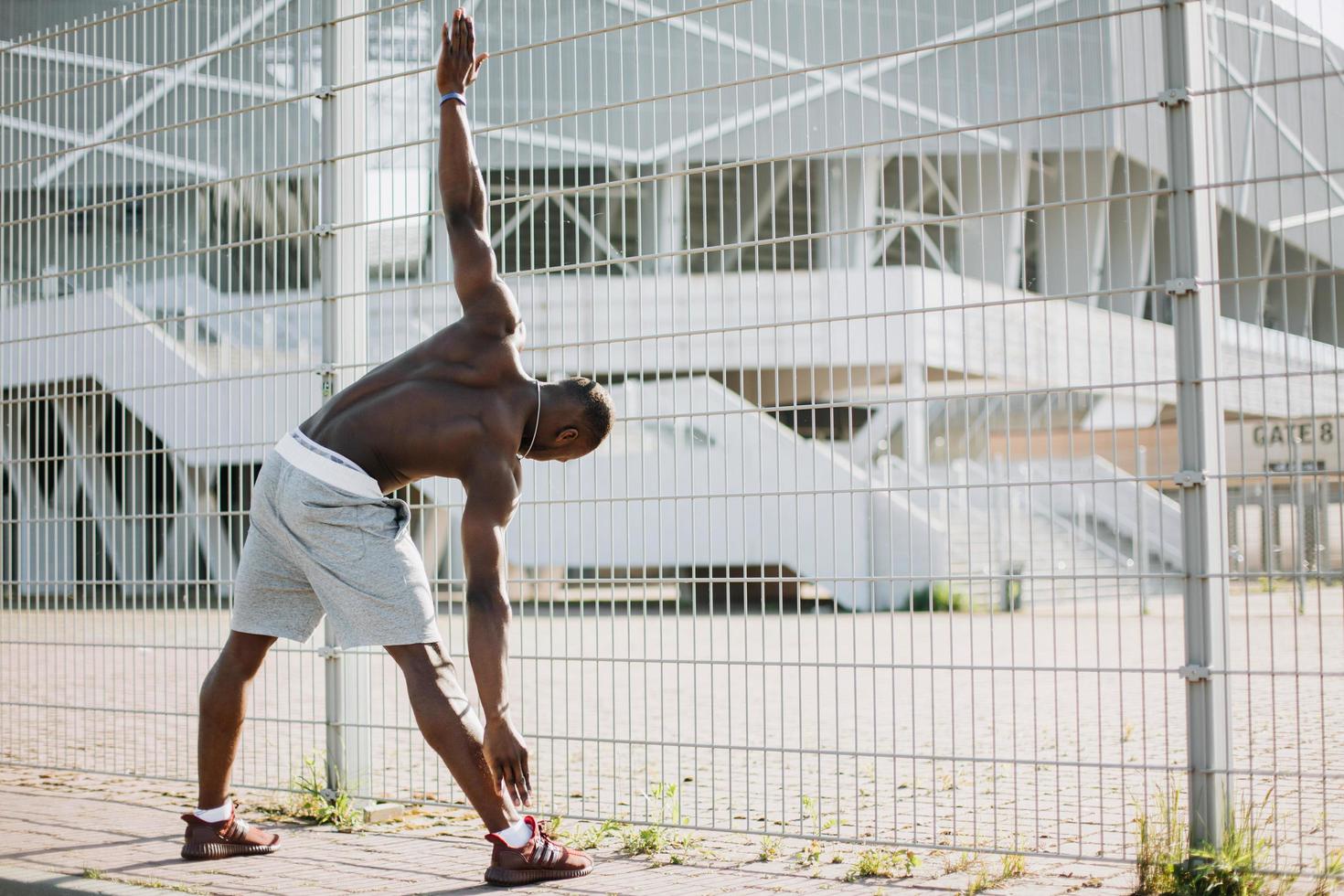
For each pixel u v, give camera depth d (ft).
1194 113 10.86
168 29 16.37
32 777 17.07
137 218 16.63
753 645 41.78
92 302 16.85
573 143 14.32
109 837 12.96
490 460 11.00
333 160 14.83
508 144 14.90
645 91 19.74
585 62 14.98
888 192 70.95
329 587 11.02
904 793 15.62
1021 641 42.47
